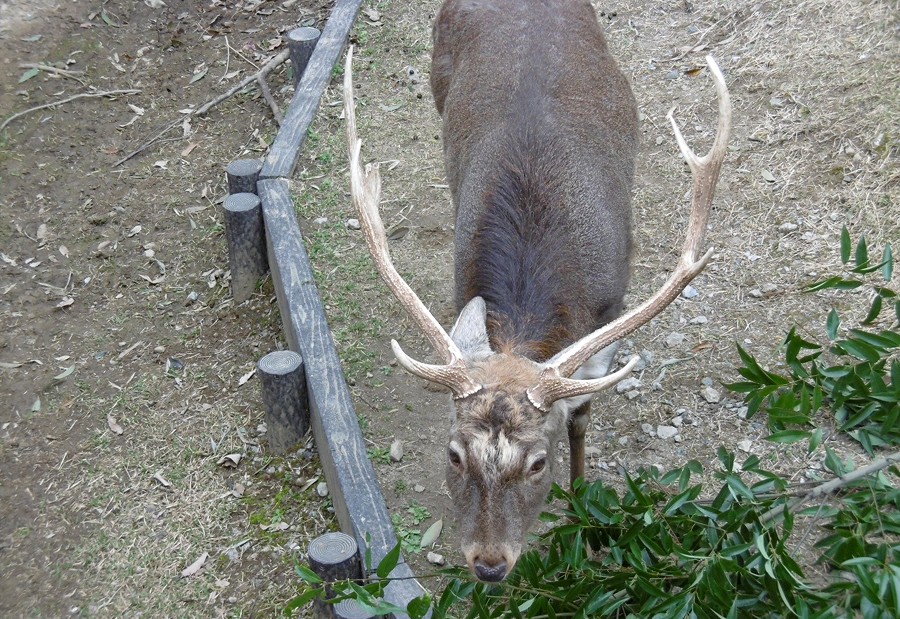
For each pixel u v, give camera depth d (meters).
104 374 5.39
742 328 4.94
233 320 5.65
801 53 6.41
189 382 5.29
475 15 4.91
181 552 4.38
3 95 7.42
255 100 7.39
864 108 5.85
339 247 5.80
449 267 5.62
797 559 3.75
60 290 5.96
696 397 4.66
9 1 8.17
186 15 8.31
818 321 4.86
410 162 6.41
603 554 3.96
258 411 5.07
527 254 3.79
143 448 4.92
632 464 4.40
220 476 4.74
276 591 4.16
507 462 3.10
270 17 8.27
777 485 3.36
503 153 4.09
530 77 4.34
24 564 4.38
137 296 5.89
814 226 5.36
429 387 4.91
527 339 3.57
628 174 4.57
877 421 3.88
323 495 4.54
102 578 4.30
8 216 6.48
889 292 3.70
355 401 4.87
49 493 4.72
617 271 4.10
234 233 5.57
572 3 4.86
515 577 3.44
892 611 2.83
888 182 5.40
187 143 7.05
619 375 3.11
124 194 6.64
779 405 3.43
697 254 3.39
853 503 3.29
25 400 5.25
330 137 6.61
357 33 7.60
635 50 7.02
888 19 6.31
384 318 5.34
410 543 4.16
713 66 3.30
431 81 5.50
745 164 5.86
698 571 3.22
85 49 7.91
